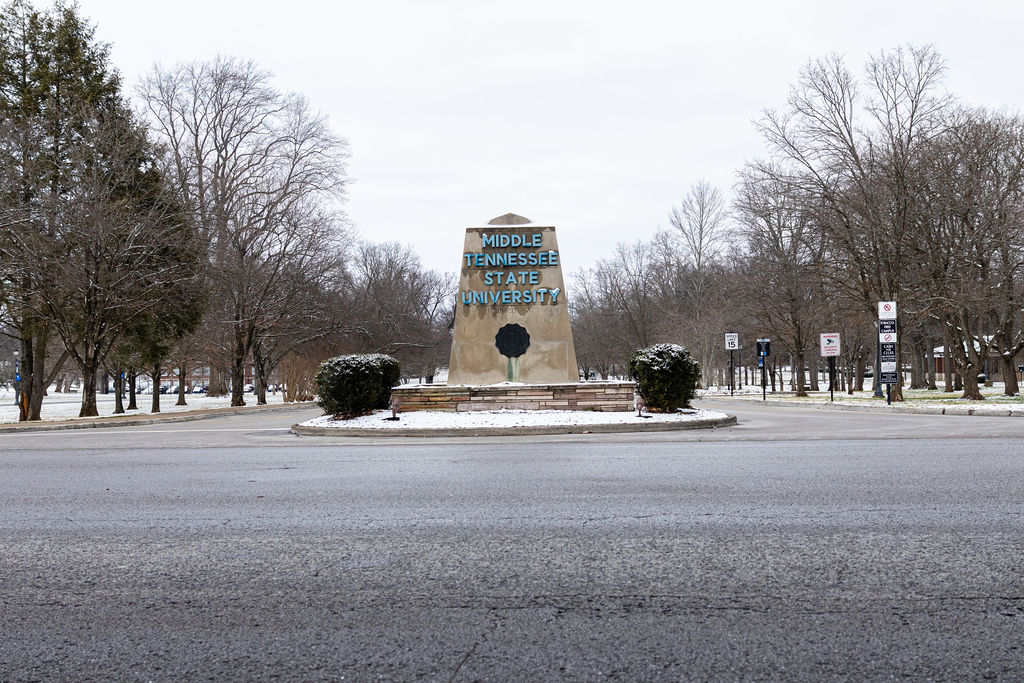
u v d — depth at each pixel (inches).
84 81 1424.7
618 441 639.1
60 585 221.6
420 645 172.7
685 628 180.5
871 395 1872.5
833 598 200.2
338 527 292.5
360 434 762.2
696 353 2588.6
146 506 343.9
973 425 779.4
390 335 2928.2
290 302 2049.7
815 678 152.6
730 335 2178.9
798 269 1670.8
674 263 2677.2
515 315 965.8
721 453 522.9
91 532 290.0
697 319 2534.5
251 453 593.6
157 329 1567.4
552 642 173.2
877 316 1387.8
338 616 192.5
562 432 740.7
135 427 1130.0
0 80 1363.2
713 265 2522.1
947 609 191.2
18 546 268.7
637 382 903.1
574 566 233.3
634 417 811.4
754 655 164.4
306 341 2310.5
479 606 198.2
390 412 886.4
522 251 974.4
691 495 347.9
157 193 1405.0
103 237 1218.0
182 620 191.5
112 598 209.5
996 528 273.0
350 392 871.1
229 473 459.8
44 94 1360.7
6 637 181.8
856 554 241.1
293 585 218.4
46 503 356.5
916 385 2518.5
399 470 459.2
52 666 164.4
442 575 226.4
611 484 385.4
